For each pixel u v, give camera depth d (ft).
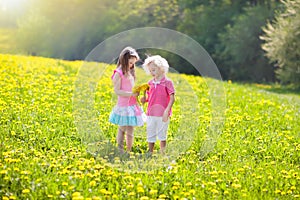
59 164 18.40
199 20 92.63
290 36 69.26
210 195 17.04
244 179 18.74
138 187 16.53
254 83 83.30
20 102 29.78
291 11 69.62
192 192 16.63
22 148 20.44
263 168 20.20
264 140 24.73
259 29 85.61
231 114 30.50
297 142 25.22
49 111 27.48
